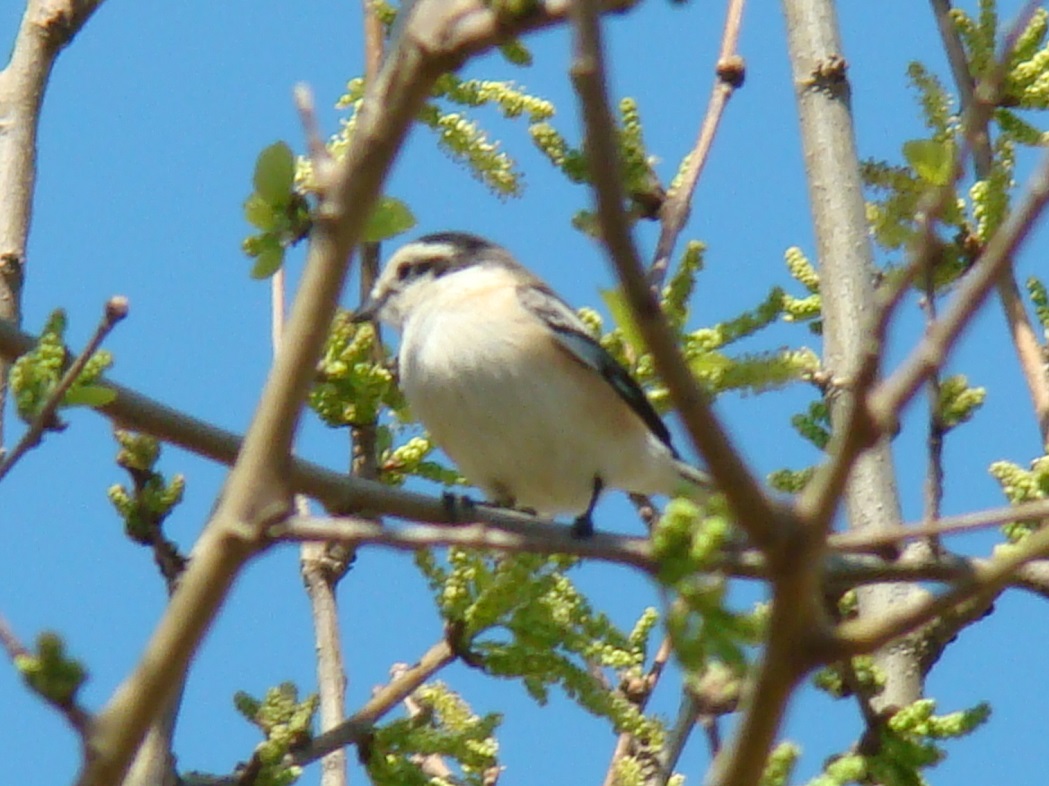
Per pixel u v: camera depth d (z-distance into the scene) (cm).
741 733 616
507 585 1045
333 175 644
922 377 598
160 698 633
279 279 1161
